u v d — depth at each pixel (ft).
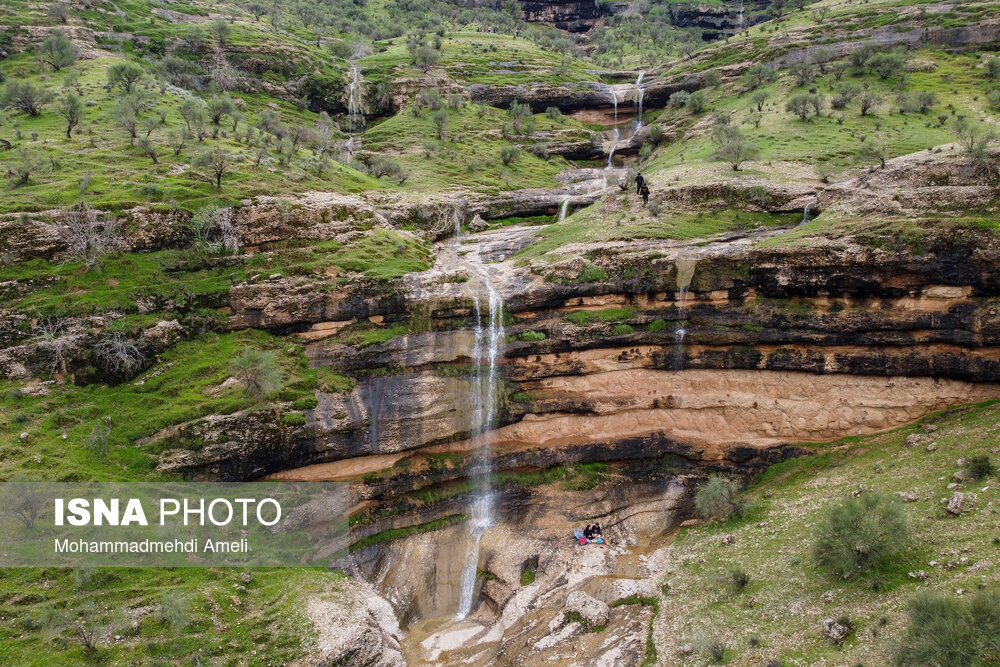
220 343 119.55
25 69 219.82
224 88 253.03
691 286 123.75
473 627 103.71
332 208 147.95
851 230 118.83
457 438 122.72
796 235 124.77
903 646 65.36
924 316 111.04
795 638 76.13
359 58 330.95
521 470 124.67
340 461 113.39
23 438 95.76
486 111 290.56
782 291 119.65
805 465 113.80
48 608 77.66
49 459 94.22
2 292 110.32
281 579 95.91
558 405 125.59
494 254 159.02
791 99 234.17
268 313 122.62
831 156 177.06
